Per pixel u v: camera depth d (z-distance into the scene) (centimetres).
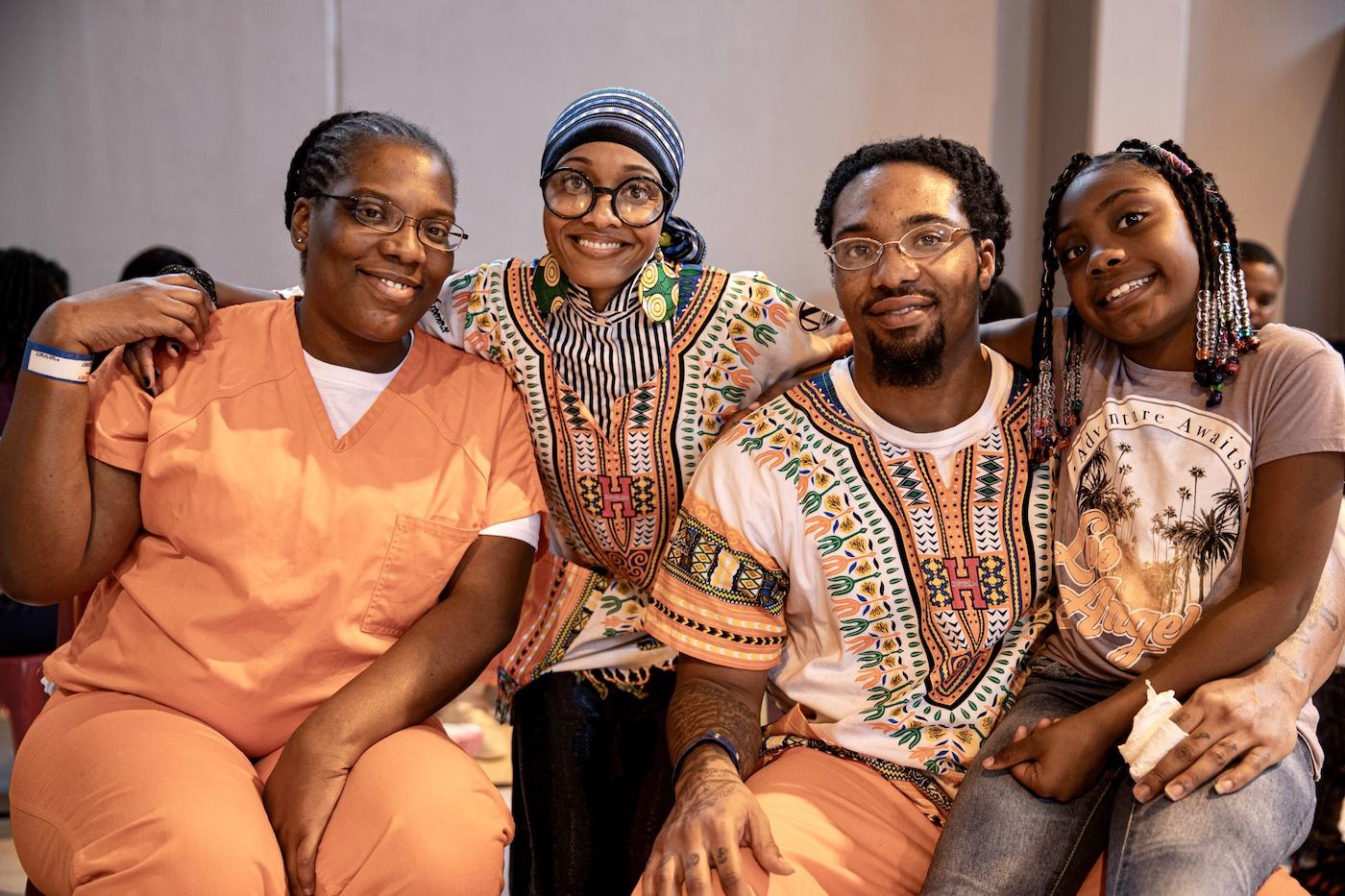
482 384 194
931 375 180
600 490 202
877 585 181
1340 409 164
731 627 182
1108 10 471
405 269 180
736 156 479
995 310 356
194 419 177
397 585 178
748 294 203
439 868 153
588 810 193
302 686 175
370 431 182
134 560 181
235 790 158
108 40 435
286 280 456
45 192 437
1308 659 171
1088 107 475
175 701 172
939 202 178
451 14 453
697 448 202
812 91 482
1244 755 160
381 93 451
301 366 183
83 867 149
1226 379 172
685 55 471
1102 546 175
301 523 174
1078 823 167
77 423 172
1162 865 151
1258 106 509
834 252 184
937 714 180
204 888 145
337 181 179
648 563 208
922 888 164
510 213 464
